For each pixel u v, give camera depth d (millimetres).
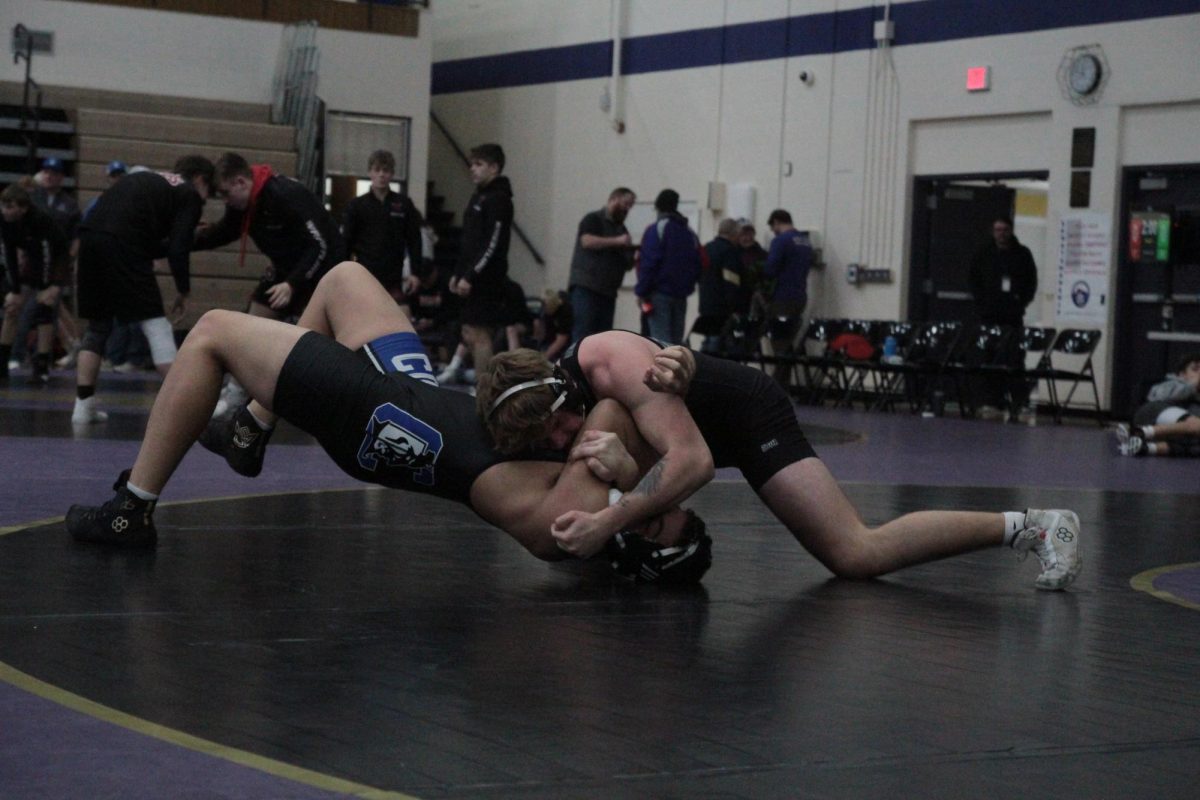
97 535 4457
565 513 3957
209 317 4305
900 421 13695
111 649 3150
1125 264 15023
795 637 3576
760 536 5379
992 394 15242
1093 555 5270
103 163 17328
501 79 21797
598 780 2383
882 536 4457
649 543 4168
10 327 12625
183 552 4430
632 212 19812
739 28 18469
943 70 16406
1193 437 10609
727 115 18641
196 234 8742
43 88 18000
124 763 2385
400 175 19812
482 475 4023
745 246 17203
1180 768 2588
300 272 8523
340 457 4113
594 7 20297
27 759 2395
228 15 18859
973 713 2906
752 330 16672
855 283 17297
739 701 2926
